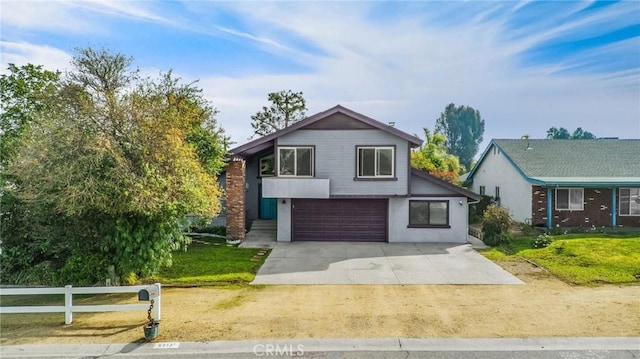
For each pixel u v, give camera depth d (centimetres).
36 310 903
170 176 1171
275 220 2225
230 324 888
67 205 1053
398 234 1897
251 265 1455
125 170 1088
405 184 1855
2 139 1565
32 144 1127
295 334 827
